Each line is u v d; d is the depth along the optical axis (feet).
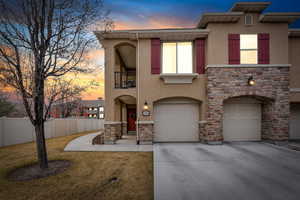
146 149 24.07
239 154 21.04
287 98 26.50
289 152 22.00
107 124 28.58
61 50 15.84
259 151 22.54
